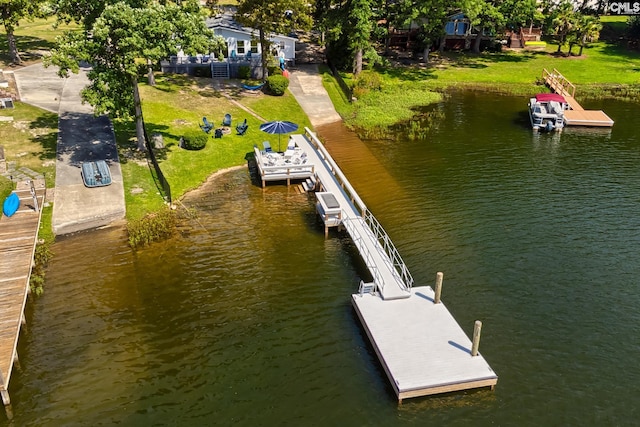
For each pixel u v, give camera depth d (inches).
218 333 925.2
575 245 1191.6
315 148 1622.8
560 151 1702.8
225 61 2124.8
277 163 1453.0
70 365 848.9
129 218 1226.0
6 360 784.3
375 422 764.6
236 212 1302.9
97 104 1300.4
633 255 1162.0
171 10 1323.8
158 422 761.6
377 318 916.6
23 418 759.1
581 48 2819.9
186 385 822.5
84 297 994.1
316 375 843.4
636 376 854.5
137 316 955.3
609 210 1339.8
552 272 1098.7
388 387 820.0
